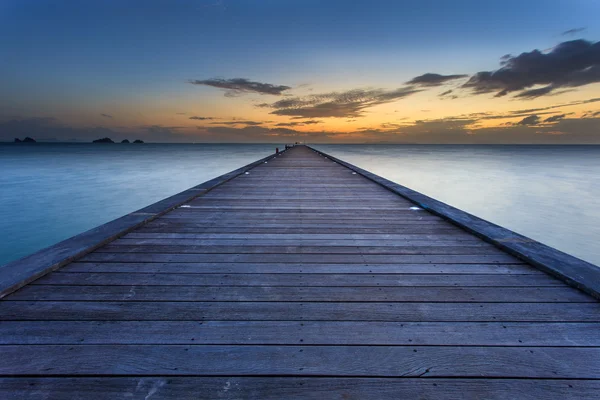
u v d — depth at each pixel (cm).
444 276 184
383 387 104
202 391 102
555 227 733
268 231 273
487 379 107
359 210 355
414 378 108
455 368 112
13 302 150
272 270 192
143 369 110
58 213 856
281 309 148
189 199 399
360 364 114
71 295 158
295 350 121
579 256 543
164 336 128
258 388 103
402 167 2525
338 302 155
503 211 904
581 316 142
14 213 858
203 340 126
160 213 321
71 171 2045
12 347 120
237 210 352
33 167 2366
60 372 108
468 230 269
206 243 240
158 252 219
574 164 3098
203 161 3219
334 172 775
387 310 148
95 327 133
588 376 108
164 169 2234
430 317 142
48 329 131
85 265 194
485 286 171
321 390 103
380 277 183
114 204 974
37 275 173
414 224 296
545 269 187
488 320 140
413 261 207
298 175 709
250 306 151
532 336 129
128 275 182
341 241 247
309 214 335
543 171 2217
